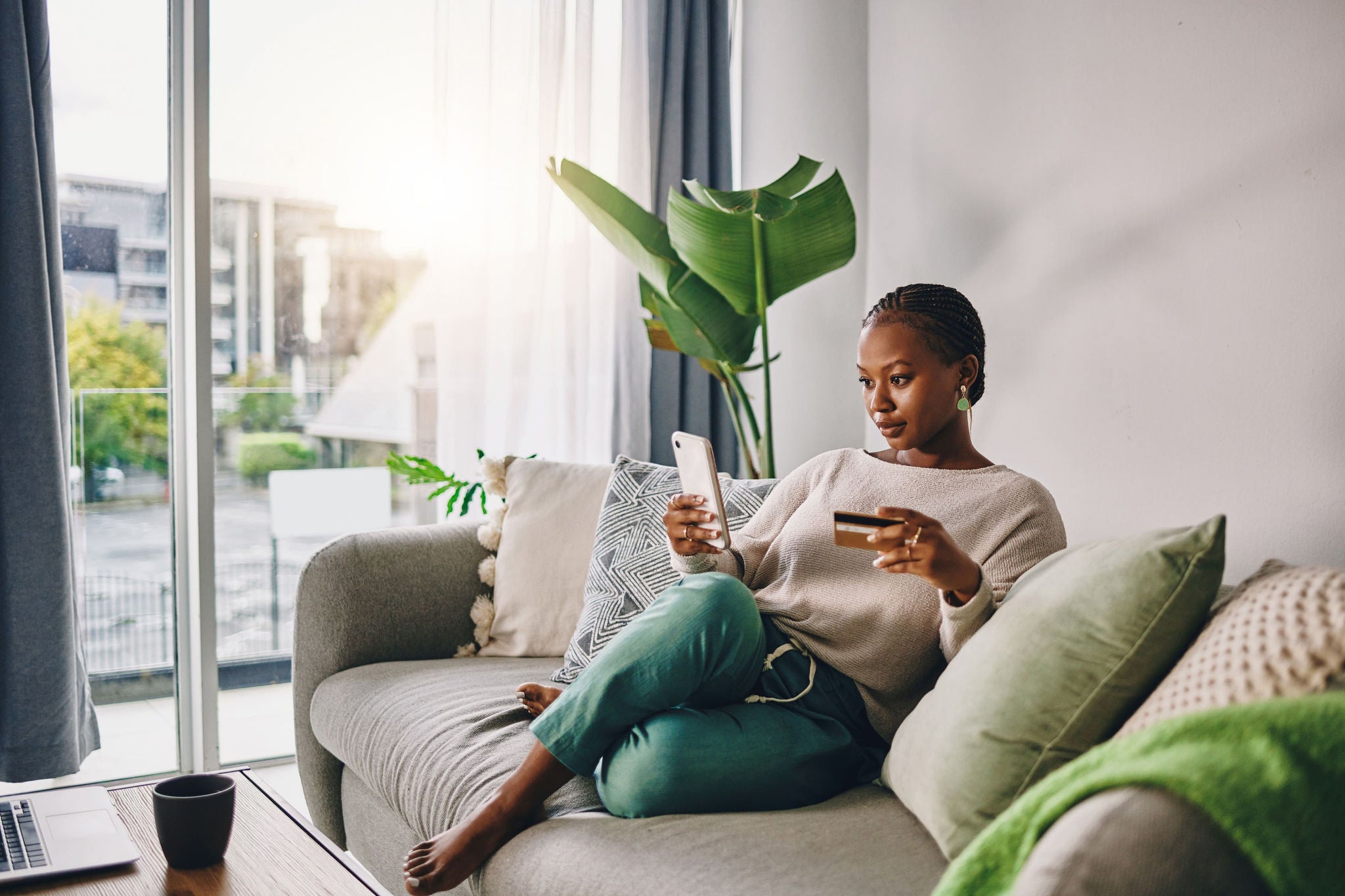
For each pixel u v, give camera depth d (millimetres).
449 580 2082
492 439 2740
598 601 1820
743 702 1371
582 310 2799
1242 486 1668
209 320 2502
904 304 1483
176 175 2520
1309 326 1565
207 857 1129
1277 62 1601
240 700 2660
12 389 2164
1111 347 1885
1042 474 2035
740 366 2441
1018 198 2078
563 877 1115
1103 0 1882
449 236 2648
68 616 2244
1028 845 692
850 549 1457
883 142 2445
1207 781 637
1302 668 819
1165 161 1777
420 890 1201
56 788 1354
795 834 1121
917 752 1135
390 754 1599
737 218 2125
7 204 2148
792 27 2705
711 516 1473
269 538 2670
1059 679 1017
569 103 2775
